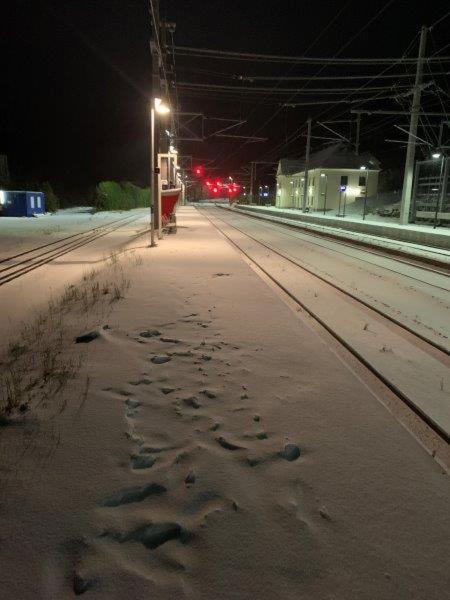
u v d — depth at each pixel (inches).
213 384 184.5
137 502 113.9
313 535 103.9
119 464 129.2
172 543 101.2
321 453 136.8
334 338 267.1
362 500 116.0
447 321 311.7
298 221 1690.5
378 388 195.2
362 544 101.5
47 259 598.2
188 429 149.1
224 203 5374.0
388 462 133.0
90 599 87.2
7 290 401.1
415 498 117.2
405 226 1127.6
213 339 244.2
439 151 1339.8
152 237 717.9
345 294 398.6
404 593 89.7
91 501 113.5
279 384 186.2
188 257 593.6
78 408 161.9
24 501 113.0
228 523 107.0
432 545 101.7
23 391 175.8
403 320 309.3
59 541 100.7
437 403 176.7
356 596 88.9
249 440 143.0
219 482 121.9
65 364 204.8
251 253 690.8
